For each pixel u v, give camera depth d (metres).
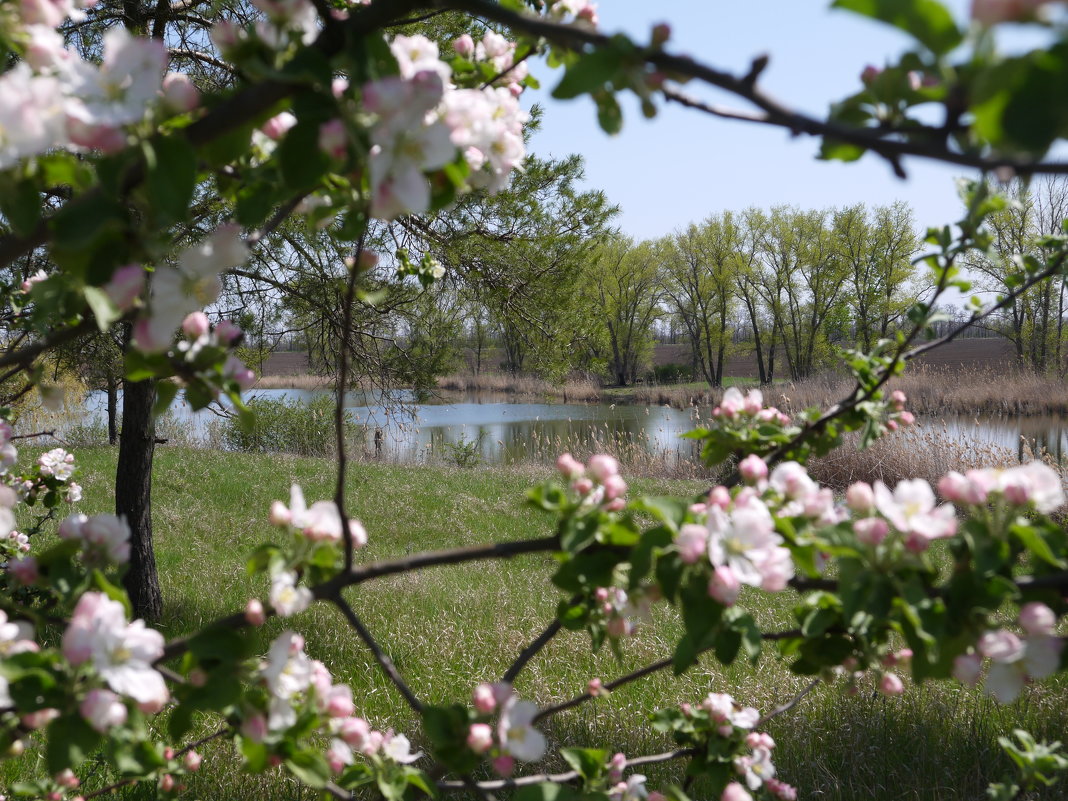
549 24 0.86
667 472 13.83
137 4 4.21
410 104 0.87
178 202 0.87
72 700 0.99
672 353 55.03
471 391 36.22
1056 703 3.89
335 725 1.35
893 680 1.36
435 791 1.34
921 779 3.34
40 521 3.19
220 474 11.54
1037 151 0.52
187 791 3.25
